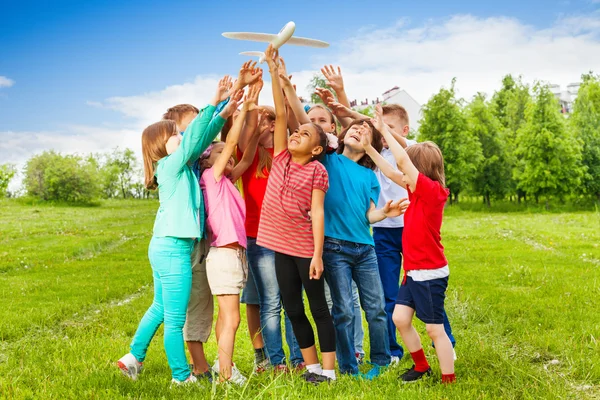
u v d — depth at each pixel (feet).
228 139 14.96
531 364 16.84
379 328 15.52
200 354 15.60
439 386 13.70
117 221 103.91
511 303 25.11
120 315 26.18
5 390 14.35
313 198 14.21
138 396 13.65
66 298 31.04
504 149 148.15
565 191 140.15
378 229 17.67
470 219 96.78
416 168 14.67
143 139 15.40
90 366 16.80
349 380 14.12
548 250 49.60
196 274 15.40
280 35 14.47
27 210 145.38
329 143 16.46
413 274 14.25
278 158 14.97
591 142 148.15
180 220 14.39
